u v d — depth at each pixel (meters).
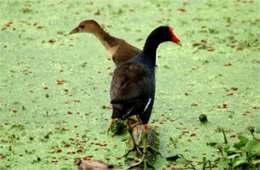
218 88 12.05
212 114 11.09
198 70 12.86
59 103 11.52
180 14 15.80
